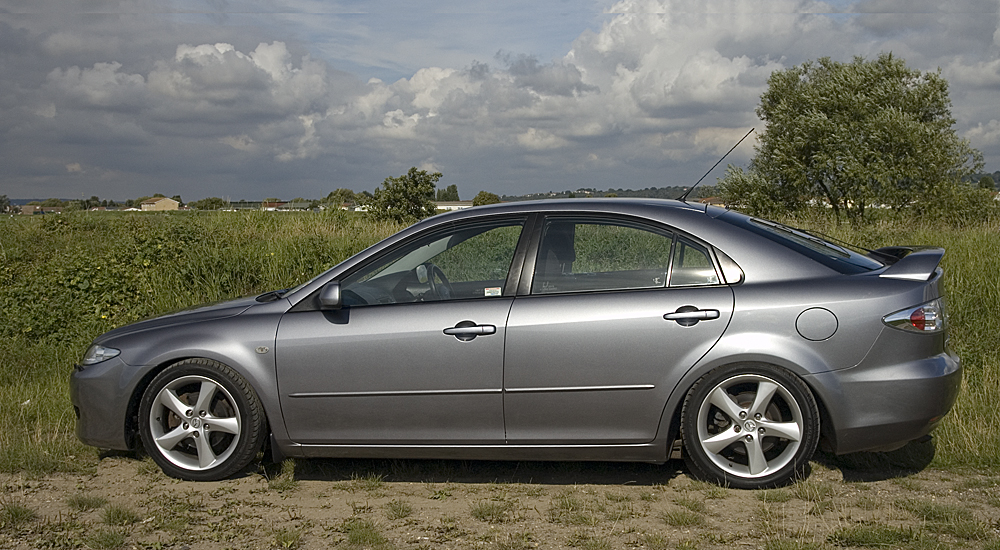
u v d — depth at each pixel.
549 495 4.06
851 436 3.83
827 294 3.84
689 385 3.90
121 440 4.50
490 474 4.45
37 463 4.66
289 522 3.73
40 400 6.27
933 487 3.97
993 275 7.93
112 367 4.48
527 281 4.13
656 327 3.91
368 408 4.20
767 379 3.86
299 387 4.25
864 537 3.23
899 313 3.79
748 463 3.99
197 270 9.98
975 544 3.22
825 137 28.86
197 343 4.35
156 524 3.71
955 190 25.92
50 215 17.69
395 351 4.13
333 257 10.92
